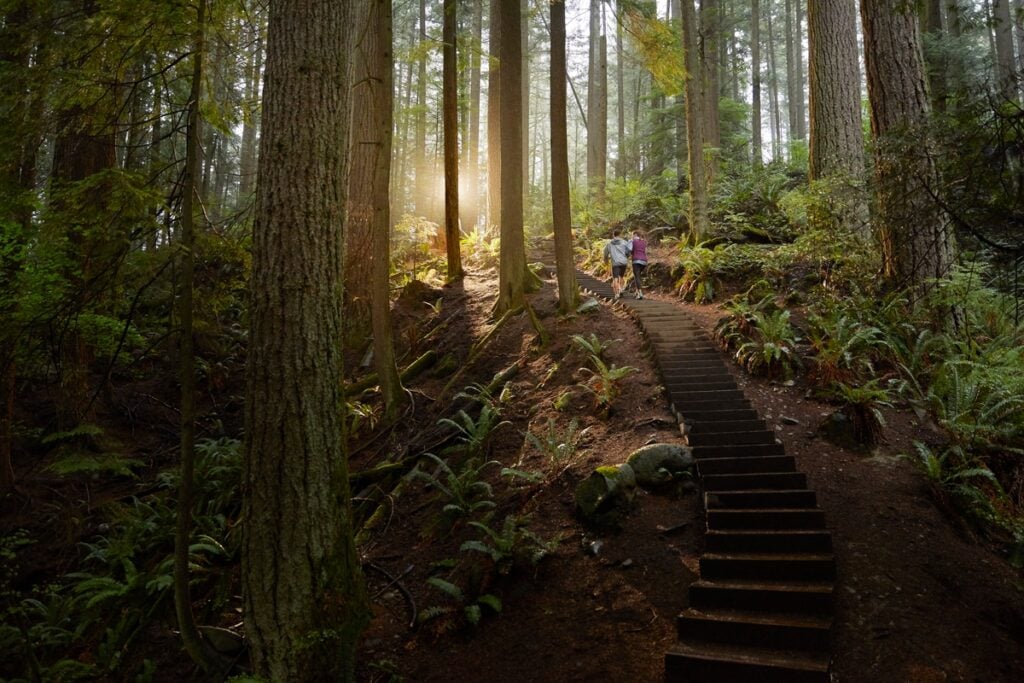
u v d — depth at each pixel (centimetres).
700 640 443
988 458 605
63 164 618
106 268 479
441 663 498
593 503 581
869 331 751
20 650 597
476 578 561
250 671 477
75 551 749
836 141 1137
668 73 1197
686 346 867
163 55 536
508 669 472
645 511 584
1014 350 698
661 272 1282
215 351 1238
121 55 512
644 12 1128
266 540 436
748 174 1588
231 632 506
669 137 2431
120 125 519
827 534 497
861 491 568
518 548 570
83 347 691
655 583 510
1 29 559
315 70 485
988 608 460
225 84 590
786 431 672
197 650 477
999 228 391
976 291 752
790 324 874
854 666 405
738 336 855
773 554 500
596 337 885
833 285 935
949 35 1357
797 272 1035
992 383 652
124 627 598
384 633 543
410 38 2511
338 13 505
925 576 477
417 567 631
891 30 870
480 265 1456
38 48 512
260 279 462
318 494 453
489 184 1722
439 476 771
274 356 452
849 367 738
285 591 434
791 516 524
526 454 730
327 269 479
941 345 760
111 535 755
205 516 725
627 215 1747
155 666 547
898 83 860
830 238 942
